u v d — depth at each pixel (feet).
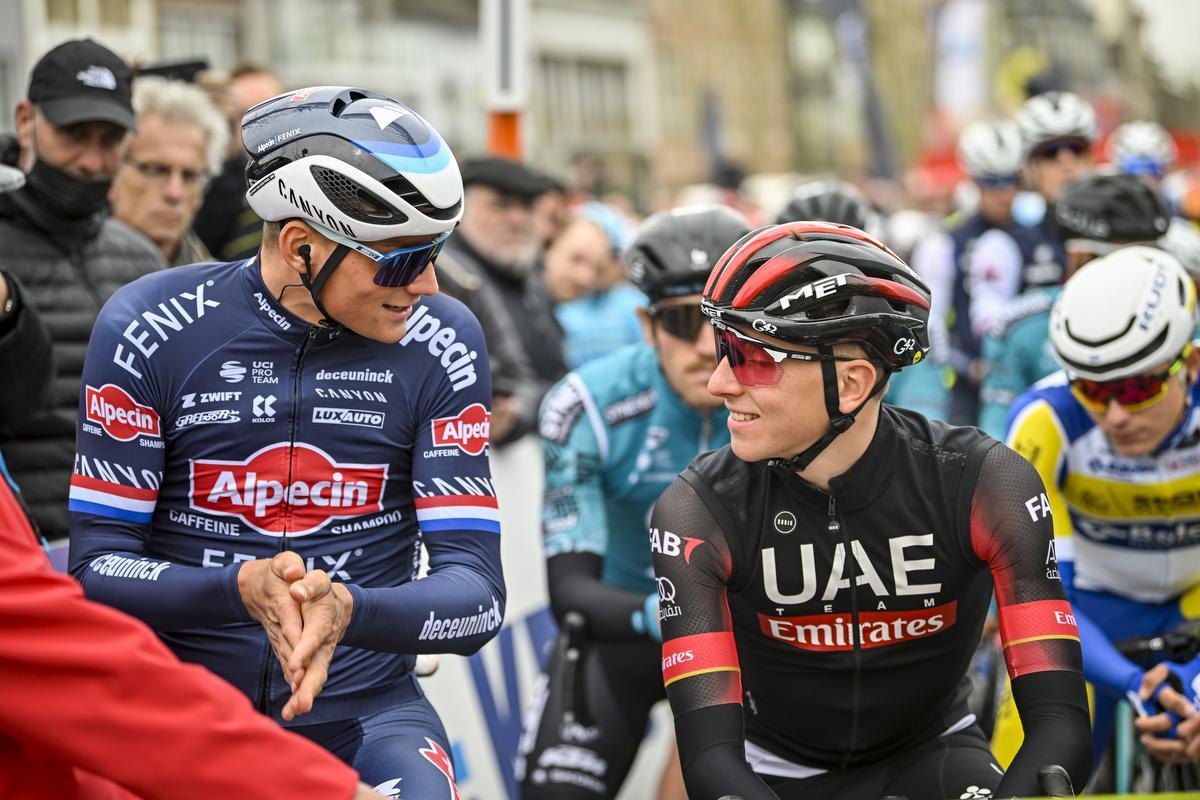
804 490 10.08
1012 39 188.65
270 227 10.05
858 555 10.18
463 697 19.13
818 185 20.52
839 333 9.32
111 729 7.06
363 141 9.32
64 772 7.76
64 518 13.97
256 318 10.18
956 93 128.47
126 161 16.92
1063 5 197.88
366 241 9.39
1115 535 15.71
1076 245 20.58
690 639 9.99
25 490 13.79
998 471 10.16
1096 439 14.99
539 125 126.82
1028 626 9.92
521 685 20.79
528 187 25.13
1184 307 13.21
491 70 25.29
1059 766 9.23
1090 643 14.02
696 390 14.53
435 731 10.87
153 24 69.00
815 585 10.25
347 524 10.41
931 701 10.86
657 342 14.79
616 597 14.55
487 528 10.69
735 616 10.74
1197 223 35.76
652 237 14.38
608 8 134.51
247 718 7.48
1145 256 13.44
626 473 15.90
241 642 10.40
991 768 10.50
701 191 61.82
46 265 14.39
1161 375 13.32
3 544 6.94
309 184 9.37
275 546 10.26
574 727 16.15
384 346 10.43
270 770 7.45
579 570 15.14
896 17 198.80
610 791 16.29
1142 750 15.62
